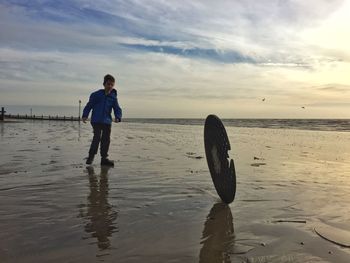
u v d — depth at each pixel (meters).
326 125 31.30
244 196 3.12
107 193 3.08
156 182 3.57
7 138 8.62
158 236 2.11
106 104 4.65
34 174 3.83
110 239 2.04
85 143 7.51
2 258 1.76
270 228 2.28
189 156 5.74
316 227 2.31
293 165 5.05
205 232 2.19
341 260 1.82
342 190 3.43
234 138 11.52
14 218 2.36
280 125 31.31
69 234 2.10
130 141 8.87
